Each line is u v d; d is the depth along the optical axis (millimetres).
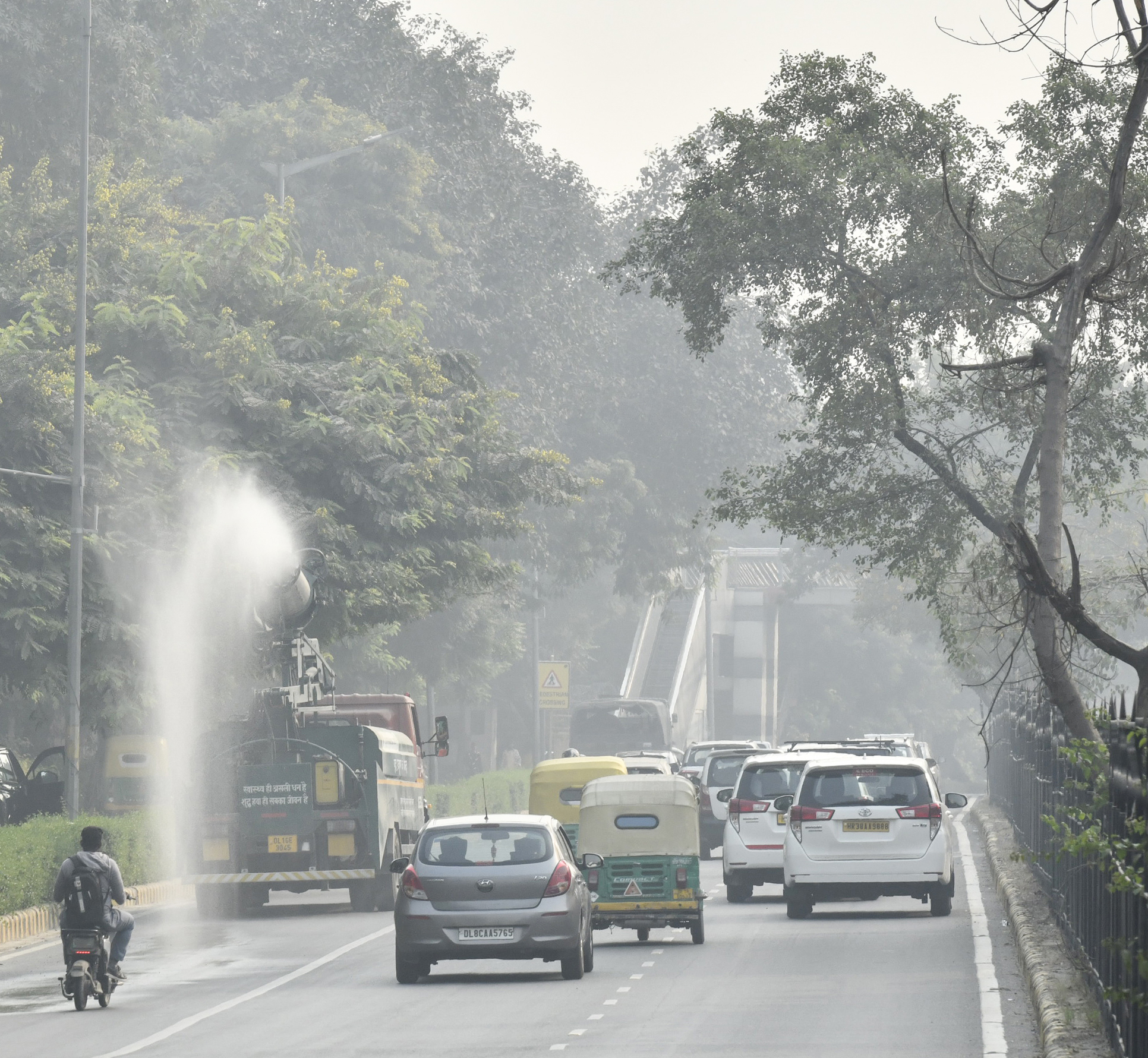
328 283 127688
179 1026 47844
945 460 85438
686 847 66250
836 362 82188
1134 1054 31844
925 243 78812
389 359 125125
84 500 100438
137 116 157125
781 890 93250
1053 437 57281
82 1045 44719
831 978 54156
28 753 148375
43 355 99812
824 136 82438
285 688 88250
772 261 81875
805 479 87250
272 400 113562
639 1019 46594
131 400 104938
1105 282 59969
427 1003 51438
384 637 169250
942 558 86500
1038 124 78125
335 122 178625
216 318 116438
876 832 72188
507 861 56438
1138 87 55125
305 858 85438
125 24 153500
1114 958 36469
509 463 128250
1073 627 48750
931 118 82688
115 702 100750
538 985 55219
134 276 117250
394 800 90438
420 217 184375
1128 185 75500
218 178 173375
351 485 114000
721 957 61156
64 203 121188
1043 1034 40156
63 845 83312
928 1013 46000
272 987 56531
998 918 72188
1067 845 34750
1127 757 35875
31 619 95938
